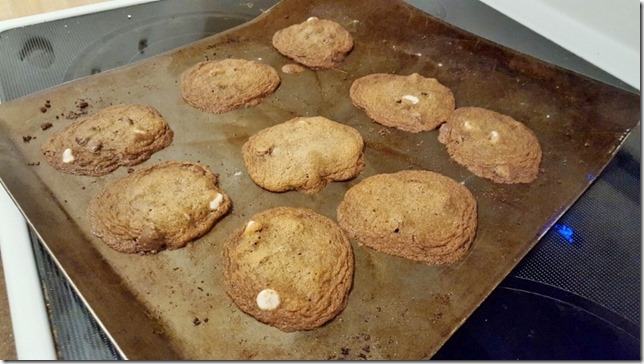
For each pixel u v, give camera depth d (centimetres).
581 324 23
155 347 22
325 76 36
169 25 40
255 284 24
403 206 27
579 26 39
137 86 34
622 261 25
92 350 21
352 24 39
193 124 32
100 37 38
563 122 32
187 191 28
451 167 30
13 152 29
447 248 26
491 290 24
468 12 41
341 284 24
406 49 37
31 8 42
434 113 33
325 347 22
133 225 26
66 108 31
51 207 27
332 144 31
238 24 40
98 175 29
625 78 35
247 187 29
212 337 23
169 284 24
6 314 28
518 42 38
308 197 29
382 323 23
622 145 30
